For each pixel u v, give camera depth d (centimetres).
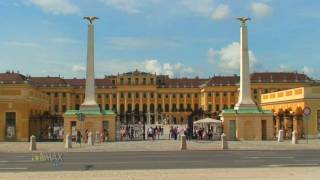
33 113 7356
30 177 2378
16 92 6819
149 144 5647
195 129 7719
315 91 6956
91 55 6694
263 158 3512
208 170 2617
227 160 3353
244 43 6750
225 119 6688
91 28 6706
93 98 6688
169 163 3147
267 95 9150
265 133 6681
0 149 4819
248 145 5278
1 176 2423
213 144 5597
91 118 6550
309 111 4972
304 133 6825
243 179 2244
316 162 3161
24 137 6812
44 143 6072
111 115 6731
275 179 2236
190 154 4006
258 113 6638
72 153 4250
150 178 2303
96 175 2439
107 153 4216
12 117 6819
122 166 2969
